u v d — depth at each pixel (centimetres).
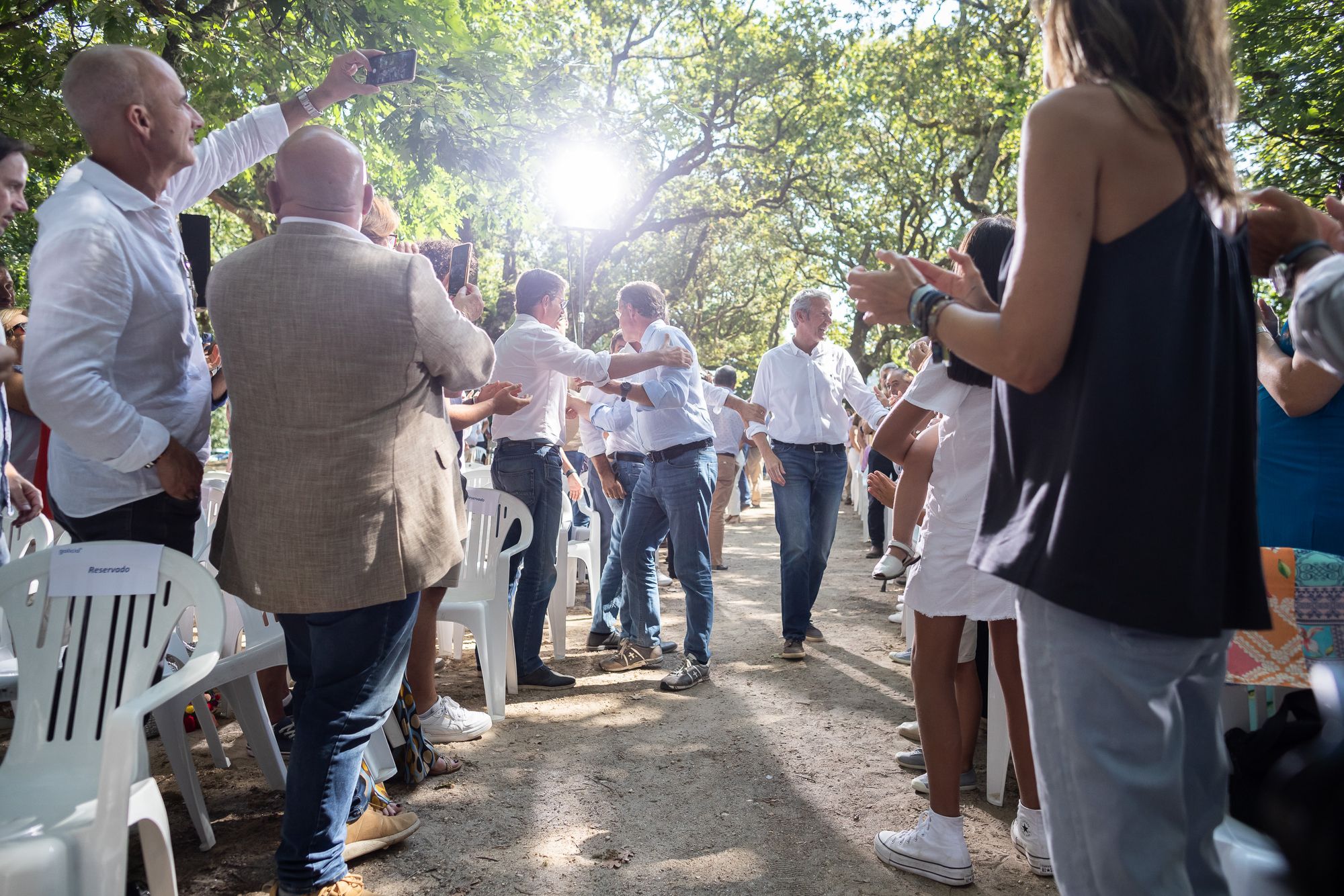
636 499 496
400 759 338
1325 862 104
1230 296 142
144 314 231
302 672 248
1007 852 289
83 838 189
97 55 229
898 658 519
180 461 228
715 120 2244
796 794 333
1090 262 138
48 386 206
